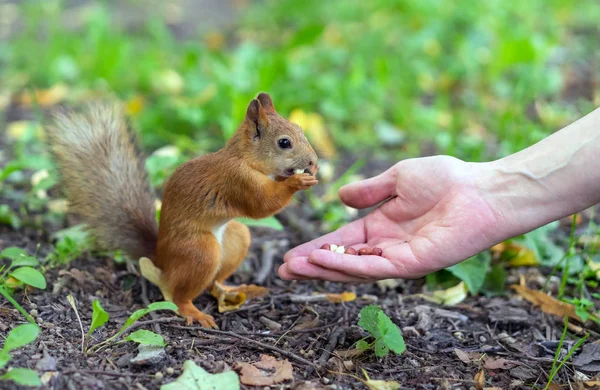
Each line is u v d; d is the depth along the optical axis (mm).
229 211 1175
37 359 1085
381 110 1694
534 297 1233
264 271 1292
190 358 1114
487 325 1204
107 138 1243
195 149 1528
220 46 2100
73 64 1868
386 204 1181
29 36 2109
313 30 1786
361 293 1262
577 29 2238
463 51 1889
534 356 1157
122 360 1098
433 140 1618
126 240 1225
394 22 2227
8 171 1310
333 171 1528
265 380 1087
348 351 1138
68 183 1237
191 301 1205
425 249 1115
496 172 1134
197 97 1643
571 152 1109
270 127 1180
